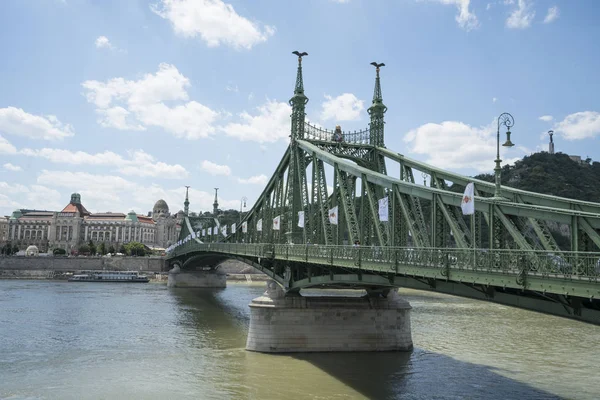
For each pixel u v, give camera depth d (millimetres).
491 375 36781
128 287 118188
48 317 64250
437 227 26000
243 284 139500
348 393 32531
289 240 50906
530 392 32688
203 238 128625
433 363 40219
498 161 22609
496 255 19531
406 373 37125
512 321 64562
